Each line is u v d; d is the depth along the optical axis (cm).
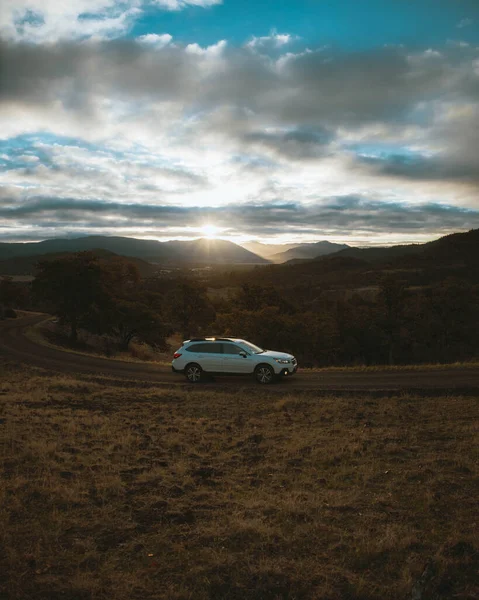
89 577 462
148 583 459
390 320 5712
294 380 1908
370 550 516
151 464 872
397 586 448
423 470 831
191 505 668
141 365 2603
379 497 709
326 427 1192
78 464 844
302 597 434
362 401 1490
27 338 4369
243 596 434
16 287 10212
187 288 6588
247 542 546
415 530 579
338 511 653
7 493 680
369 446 1004
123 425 1186
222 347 1889
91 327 5791
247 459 923
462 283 5988
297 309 7219
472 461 884
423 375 1969
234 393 1672
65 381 1870
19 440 968
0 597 423
